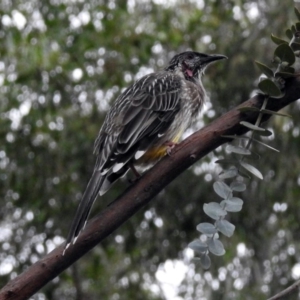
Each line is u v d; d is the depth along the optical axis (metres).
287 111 12.54
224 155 12.30
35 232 14.28
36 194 14.22
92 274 14.83
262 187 12.73
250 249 13.53
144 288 14.56
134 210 5.07
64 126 14.22
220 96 12.83
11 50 13.72
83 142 14.09
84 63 14.66
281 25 12.21
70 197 14.16
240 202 4.54
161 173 5.15
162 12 14.45
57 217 14.20
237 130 5.16
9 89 14.38
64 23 14.55
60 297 14.73
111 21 14.59
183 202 13.17
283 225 13.34
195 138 5.20
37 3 14.35
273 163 12.61
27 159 14.22
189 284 13.56
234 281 13.42
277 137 12.58
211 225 4.46
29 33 14.13
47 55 14.02
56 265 4.87
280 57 5.04
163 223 13.40
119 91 14.51
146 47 14.53
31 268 4.86
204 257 4.42
